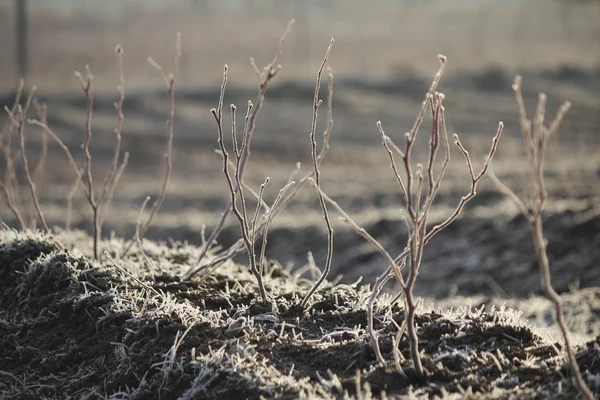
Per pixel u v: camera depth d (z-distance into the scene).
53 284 4.27
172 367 3.34
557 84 39.84
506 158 23.30
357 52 59.34
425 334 3.53
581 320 7.14
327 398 2.92
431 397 3.00
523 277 9.93
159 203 5.26
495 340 3.46
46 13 82.69
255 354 3.33
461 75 41.19
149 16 89.31
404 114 32.97
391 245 11.39
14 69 47.94
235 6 101.56
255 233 4.54
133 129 27.89
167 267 4.70
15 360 3.91
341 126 30.11
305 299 4.01
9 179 5.78
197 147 26.31
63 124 28.22
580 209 11.29
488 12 95.44
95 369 3.64
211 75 45.47
